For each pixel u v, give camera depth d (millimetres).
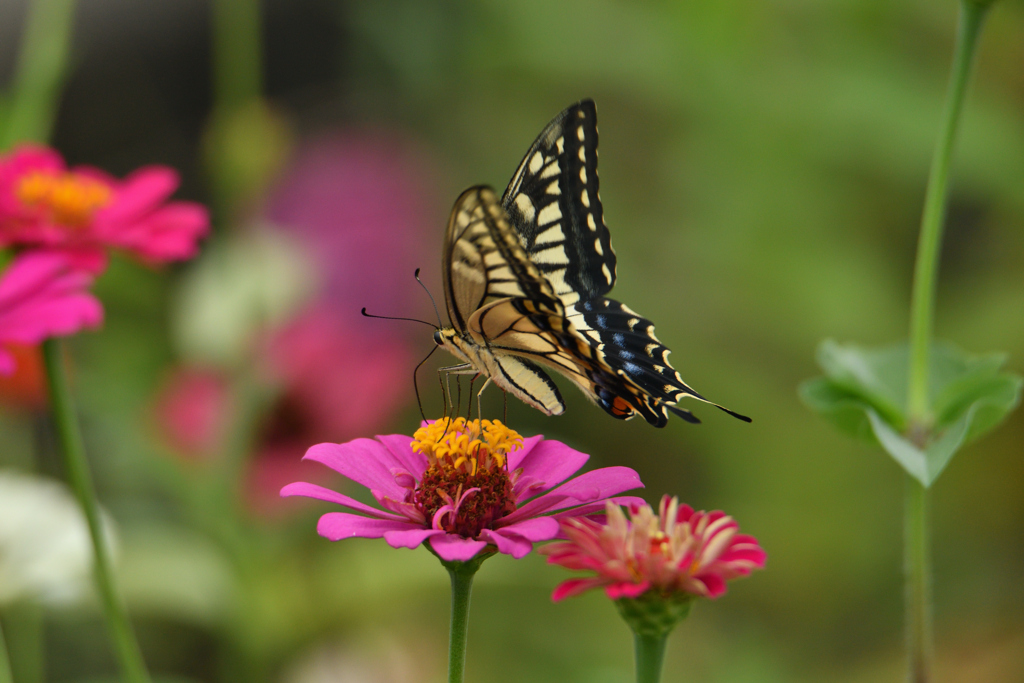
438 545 1060
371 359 1437
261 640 1242
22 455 1273
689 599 1057
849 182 1689
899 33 1671
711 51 1651
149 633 1555
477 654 1481
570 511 1079
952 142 1106
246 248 1279
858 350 1141
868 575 1650
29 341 1114
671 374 1138
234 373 1322
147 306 1492
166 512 1365
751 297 1648
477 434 1082
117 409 1366
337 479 1391
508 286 1114
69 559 1179
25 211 1170
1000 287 1684
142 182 1195
